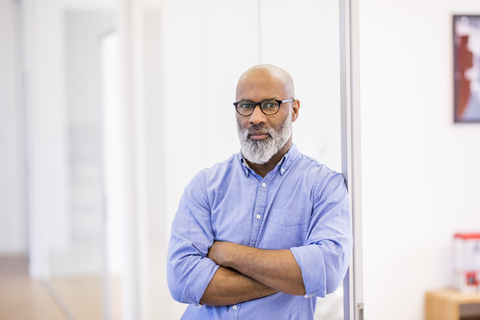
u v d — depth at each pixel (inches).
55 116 174.9
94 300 143.4
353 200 53.0
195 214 56.2
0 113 224.1
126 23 104.8
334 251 48.9
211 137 76.5
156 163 97.5
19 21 224.2
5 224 227.6
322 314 59.6
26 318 130.8
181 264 52.9
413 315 110.8
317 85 59.0
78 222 169.6
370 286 109.4
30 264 191.3
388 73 108.3
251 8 67.8
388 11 108.6
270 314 52.4
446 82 111.5
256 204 54.8
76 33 164.1
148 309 99.6
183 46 84.6
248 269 50.4
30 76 193.2
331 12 56.4
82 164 168.1
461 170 112.3
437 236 112.0
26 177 223.5
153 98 96.9
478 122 113.0
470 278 110.0
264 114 53.0
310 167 55.3
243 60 69.5
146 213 101.0
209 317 54.6
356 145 52.7
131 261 103.2
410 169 110.0
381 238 109.3
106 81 159.8
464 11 112.0
